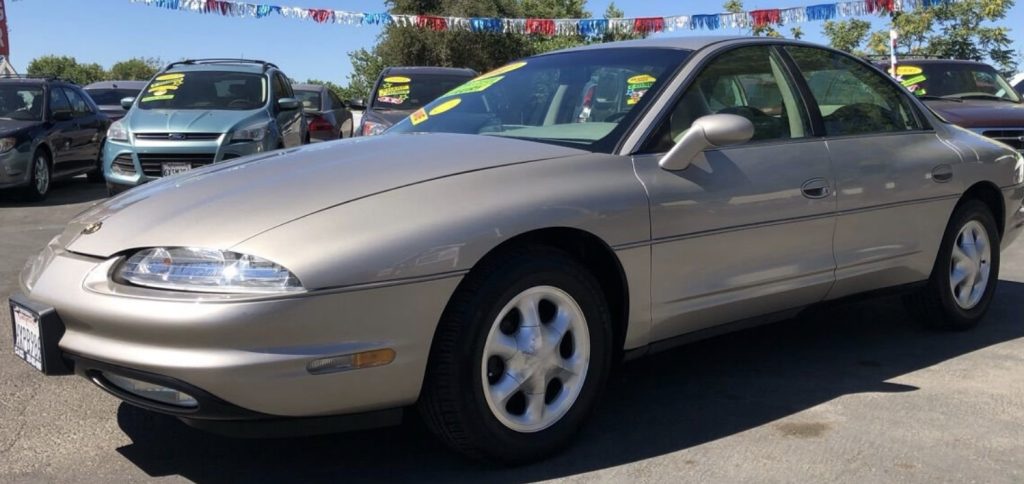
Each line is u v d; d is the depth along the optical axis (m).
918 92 10.24
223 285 2.67
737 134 3.42
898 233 4.39
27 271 3.33
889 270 4.38
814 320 5.27
